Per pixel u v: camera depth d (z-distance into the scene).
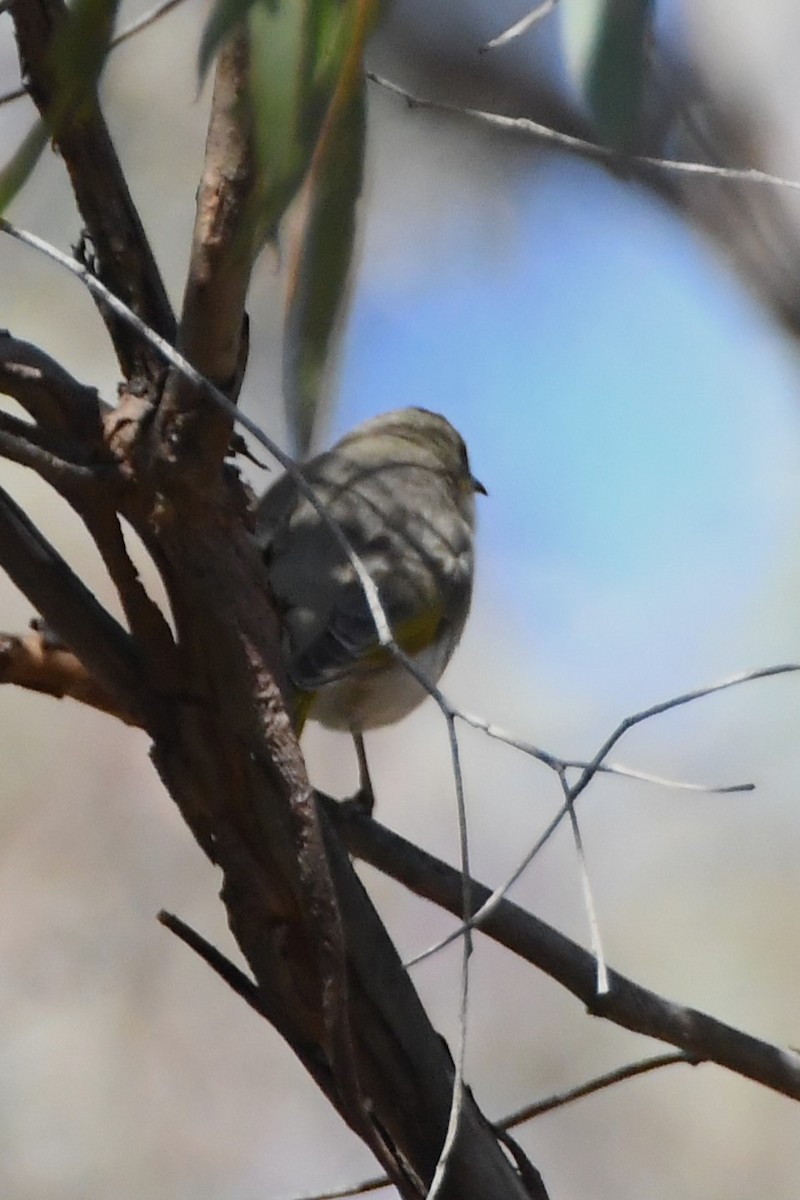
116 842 11.48
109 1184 10.77
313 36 3.99
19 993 11.16
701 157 11.05
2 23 9.77
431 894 6.09
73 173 5.07
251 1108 11.06
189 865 11.51
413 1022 5.50
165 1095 11.02
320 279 4.60
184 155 10.84
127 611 5.15
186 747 5.21
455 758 4.53
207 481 4.97
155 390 4.98
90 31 4.00
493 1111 11.23
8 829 11.44
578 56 4.71
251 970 5.32
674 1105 11.48
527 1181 5.79
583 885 4.67
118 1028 11.16
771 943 11.54
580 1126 11.39
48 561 5.28
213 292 4.64
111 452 4.97
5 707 11.59
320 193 4.51
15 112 9.63
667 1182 11.36
